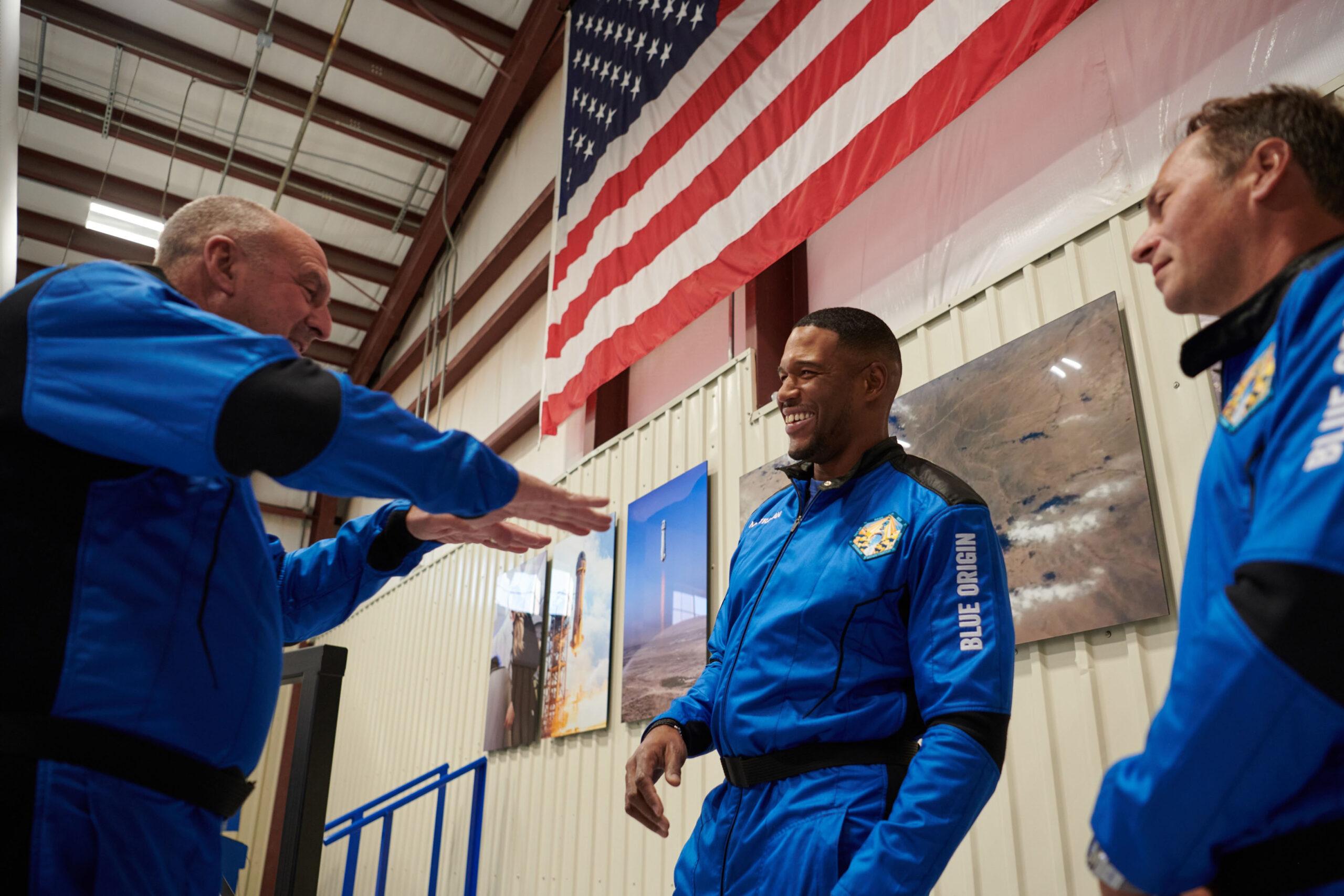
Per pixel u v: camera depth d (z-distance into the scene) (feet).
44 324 4.10
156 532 4.22
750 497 15.78
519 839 20.34
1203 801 2.83
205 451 3.97
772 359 17.04
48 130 34.01
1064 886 9.50
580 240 21.77
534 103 33.30
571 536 21.71
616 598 19.33
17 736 3.67
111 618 3.96
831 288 16.78
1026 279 11.74
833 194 14.29
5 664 3.73
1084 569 9.94
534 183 31.07
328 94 33.76
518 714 21.68
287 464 4.04
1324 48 9.76
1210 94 10.87
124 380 4.00
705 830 5.75
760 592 6.18
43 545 3.92
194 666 4.20
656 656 17.24
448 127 35.17
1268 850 2.86
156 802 3.97
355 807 30.19
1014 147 13.55
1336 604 2.55
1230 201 3.61
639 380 23.25
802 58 15.84
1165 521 9.48
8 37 16.21
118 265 4.44
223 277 5.15
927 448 12.07
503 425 30.63
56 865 3.64
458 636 26.43
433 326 39.11
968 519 5.53
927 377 12.97
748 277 15.83
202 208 5.33
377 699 30.89
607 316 19.74
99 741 3.82
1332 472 2.66
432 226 37.65
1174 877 2.97
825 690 5.46
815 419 6.50
